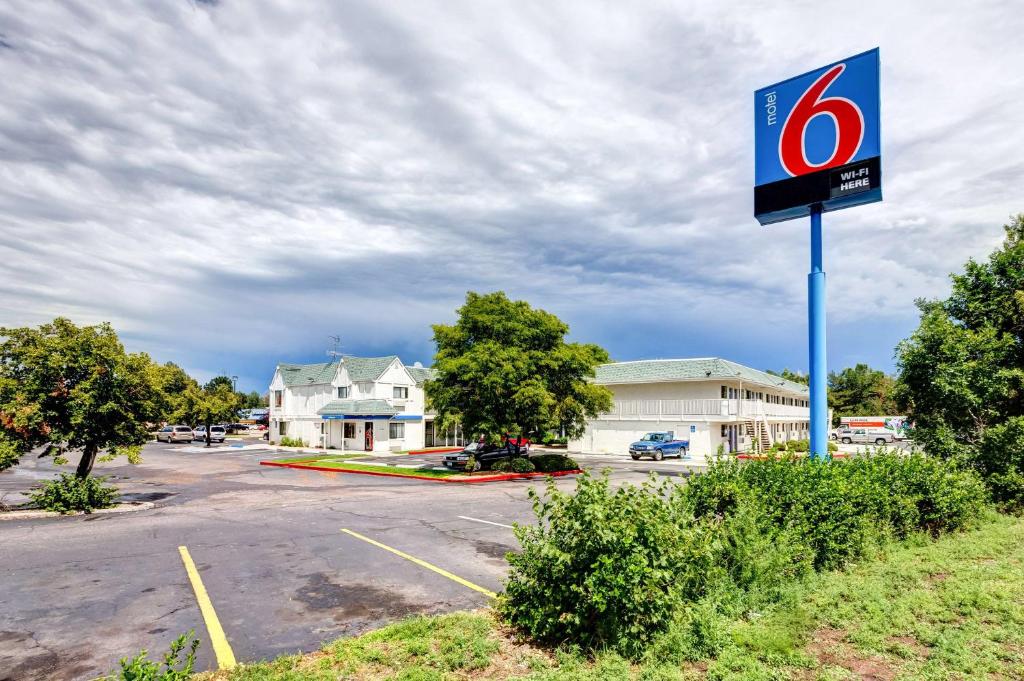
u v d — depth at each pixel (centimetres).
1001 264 1499
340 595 752
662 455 3447
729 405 3725
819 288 1073
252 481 2236
